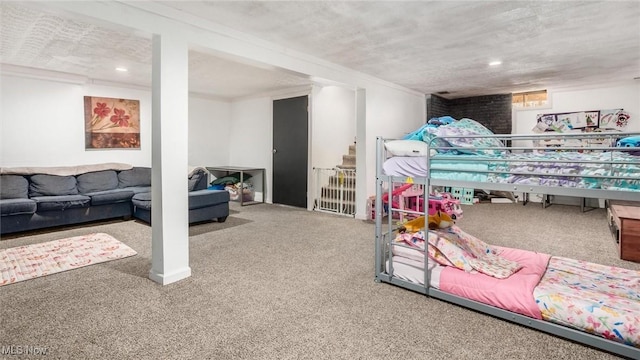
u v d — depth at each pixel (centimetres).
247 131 699
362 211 508
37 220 411
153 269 272
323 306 227
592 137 179
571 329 185
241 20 283
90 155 529
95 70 468
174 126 264
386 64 430
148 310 221
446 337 190
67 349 178
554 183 193
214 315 215
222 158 722
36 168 460
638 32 316
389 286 260
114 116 551
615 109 560
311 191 587
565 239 390
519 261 262
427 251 240
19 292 248
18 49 366
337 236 409
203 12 266
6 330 196
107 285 261
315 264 309
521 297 201
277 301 234
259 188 681
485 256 262
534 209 580
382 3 252
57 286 259
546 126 621
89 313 217
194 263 311
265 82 545
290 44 347
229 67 441
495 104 659
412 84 559
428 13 271
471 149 222
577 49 367
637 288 212
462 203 631
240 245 369
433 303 231
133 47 358
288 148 625
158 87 256
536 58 403
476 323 205
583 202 554
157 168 261
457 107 708
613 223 397
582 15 276
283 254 338
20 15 271
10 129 457
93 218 461
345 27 300
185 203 275
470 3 254
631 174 173
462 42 343
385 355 174
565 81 540
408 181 246
